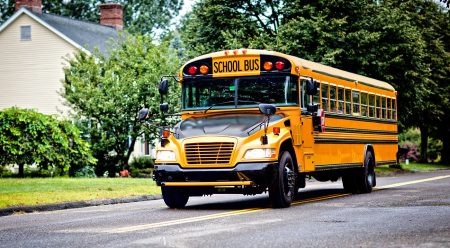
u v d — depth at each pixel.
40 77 46.59
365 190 20.44
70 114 33.12
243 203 16.73
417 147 68.69
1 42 47.47
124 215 13.59
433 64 49.94
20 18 47.09
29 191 18.55
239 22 40.09
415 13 49.91
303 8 38.59
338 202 16.20
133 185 21.59
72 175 29.92
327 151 17.58
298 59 16.42
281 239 9.33
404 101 41.28
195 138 14.61
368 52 38.12
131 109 32.75
